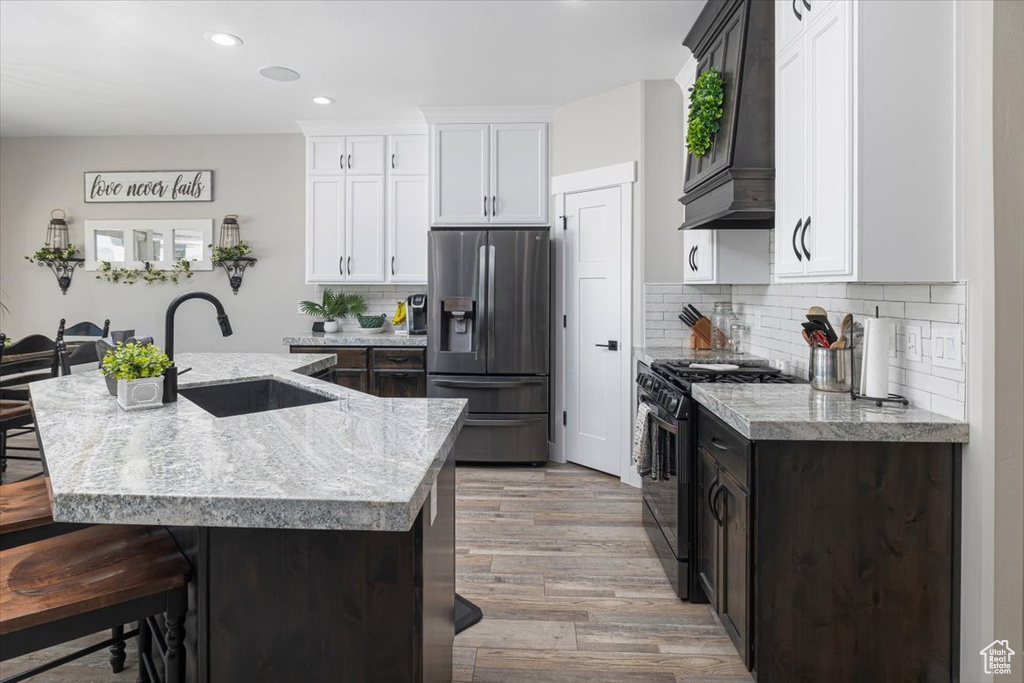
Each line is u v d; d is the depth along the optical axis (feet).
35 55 11.80
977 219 5.65
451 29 10.70
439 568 5.23
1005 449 5.48
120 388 6.27
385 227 16.17
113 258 17.47
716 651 6.99
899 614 5.85
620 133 13.34
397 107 14.85
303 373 9.37
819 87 6.57
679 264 12.92
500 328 14.23
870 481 5.82
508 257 14.14
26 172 17.47
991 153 5.48
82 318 17.57
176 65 12.30
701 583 7.86
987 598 5.52
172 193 17.31
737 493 6.31
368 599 4.07
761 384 8.06
